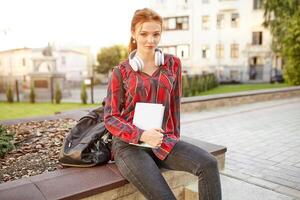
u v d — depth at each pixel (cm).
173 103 233
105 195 228
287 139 518
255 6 3186
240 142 503
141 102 218
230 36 3319
